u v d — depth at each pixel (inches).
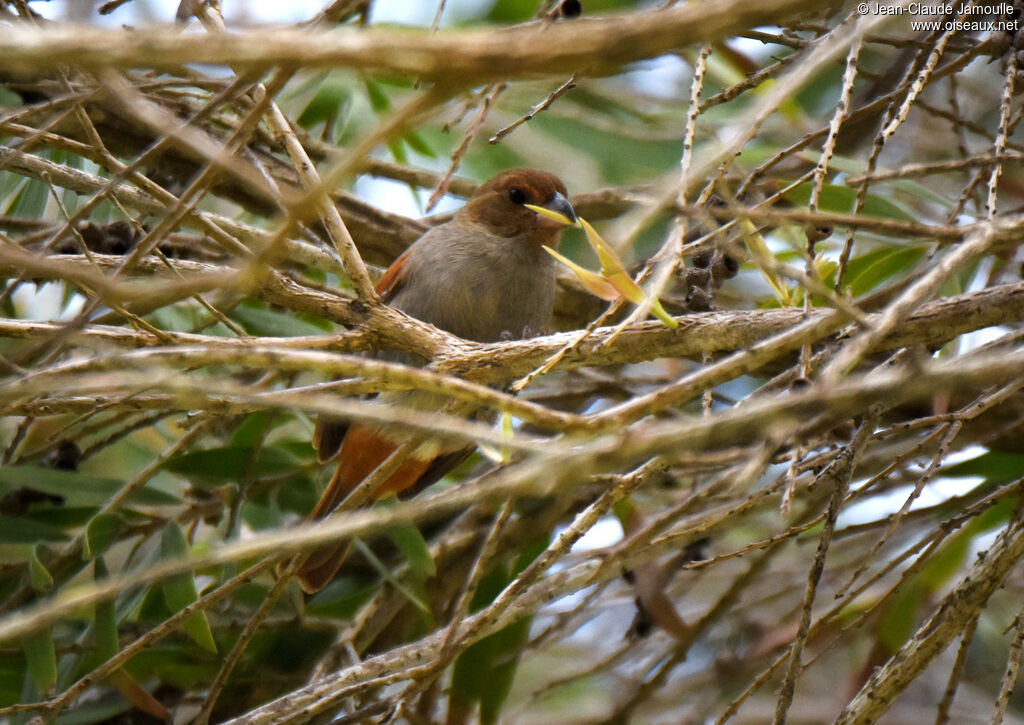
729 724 481.4
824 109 532.4
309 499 407.2
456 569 411.5
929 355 266.4
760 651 443.2
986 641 488.7
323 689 284.2
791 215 200.2
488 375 289.0
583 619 426.0
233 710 394.6
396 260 437.7
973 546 439.5
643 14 159.5
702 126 394.9
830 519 257.1
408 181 463.2
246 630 303.4
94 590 179.5
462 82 146.9
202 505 398.3
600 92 504.7
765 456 195.5
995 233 205.5
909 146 535.8
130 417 438.6
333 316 293.9
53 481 379.9
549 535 409.7
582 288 473.7
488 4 562.3
